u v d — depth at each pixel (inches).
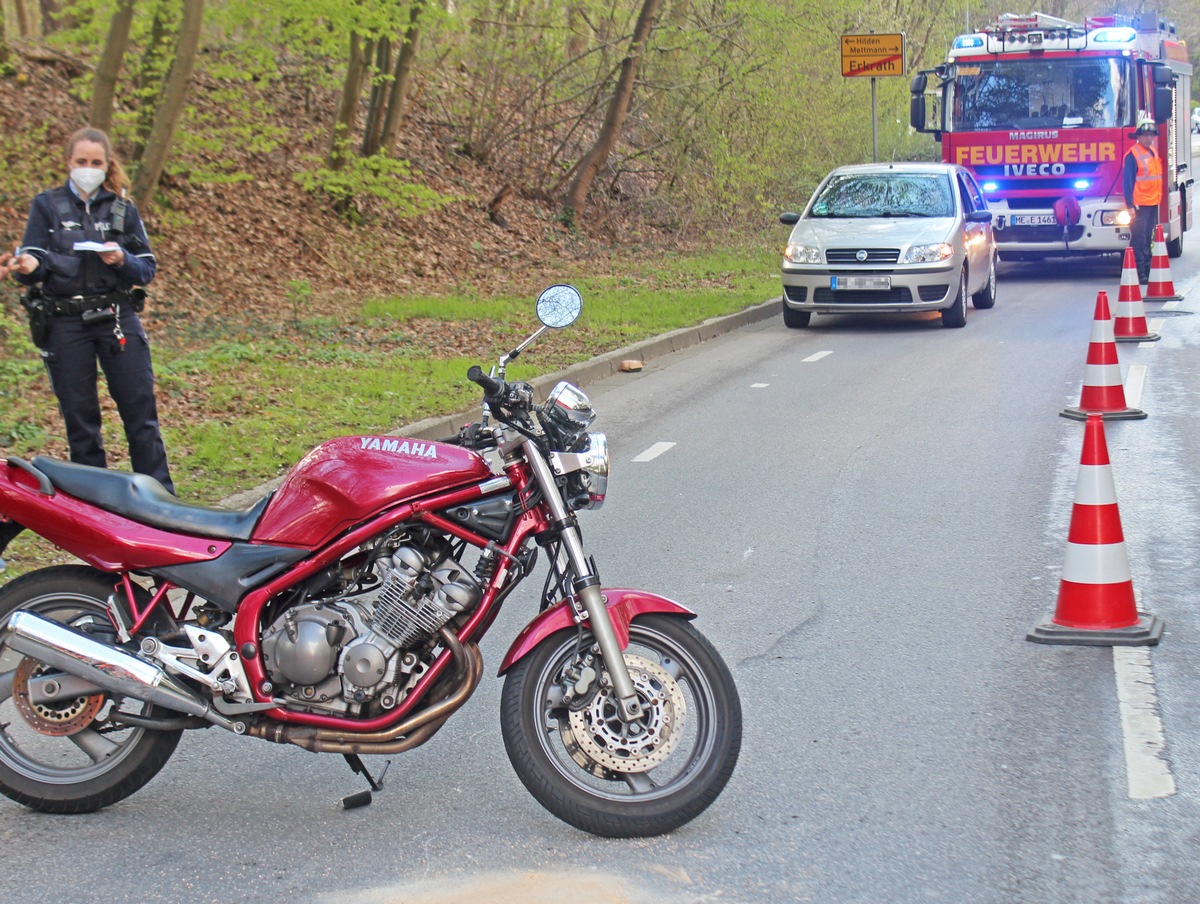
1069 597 225.5
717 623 235.9
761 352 579.8
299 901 147.4
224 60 685.3
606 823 158.9
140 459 283.3
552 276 785.6
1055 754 178.5
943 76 783.1
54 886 151.3
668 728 161.0
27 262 255.8
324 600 160.9
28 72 729.0
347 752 160.1
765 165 1020.5
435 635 159.6
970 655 216.7
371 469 158.9
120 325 272.2
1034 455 356.2
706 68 946.1
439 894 148.2
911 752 180.9
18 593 170.1
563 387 160.9
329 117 881.5
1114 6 1888.5
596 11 884.0
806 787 171.8
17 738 191.6
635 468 362.9
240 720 162.1
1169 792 166.4
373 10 641.6
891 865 151.3
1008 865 150.3
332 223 748.6
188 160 697.6
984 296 692.7
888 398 450.9
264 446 358.9
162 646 163.5
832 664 214.5
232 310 588.7
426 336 572.1
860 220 649.6
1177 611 233.6
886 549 277.6
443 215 844.6
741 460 366.9
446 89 993.5
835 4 975.0
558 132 1037.8
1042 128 764.6
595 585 159.0
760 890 147.0
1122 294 540.1
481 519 158.9
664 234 998.4
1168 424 384.5
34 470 168.1
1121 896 142.9
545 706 162.1
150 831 165.0
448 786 176.1
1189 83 978.7
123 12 567.8
